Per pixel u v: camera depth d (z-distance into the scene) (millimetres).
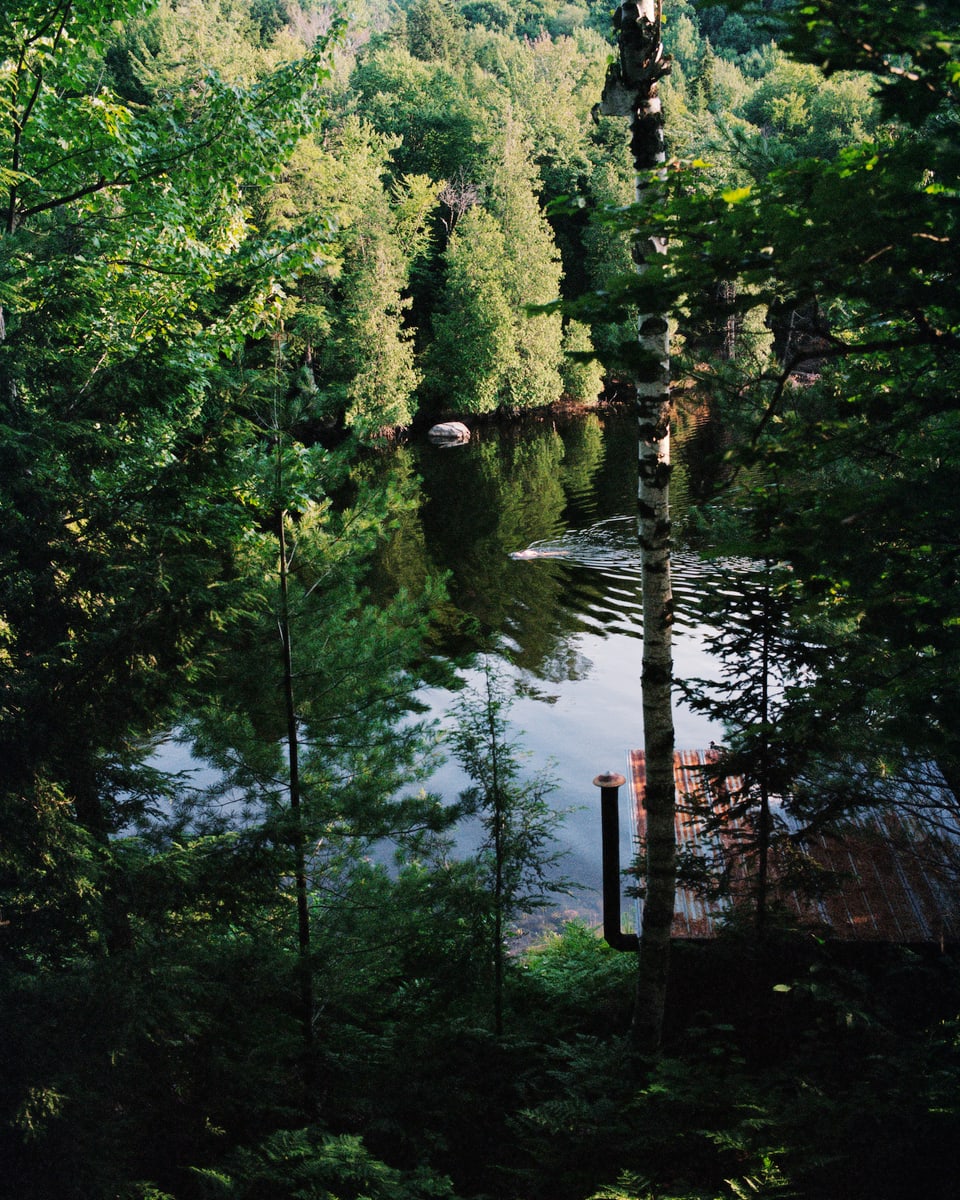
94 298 6293
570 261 50469
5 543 5020
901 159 2844
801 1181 4516
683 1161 5113
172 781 6180
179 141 9211
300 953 5992
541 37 81312
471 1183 5688
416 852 6730
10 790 4805
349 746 6598
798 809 6461
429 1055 6477
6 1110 4105
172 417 6566
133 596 5070
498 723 7238
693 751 10234
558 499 27953
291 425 6184
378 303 36844
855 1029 5863
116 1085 4613
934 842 7625
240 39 37531
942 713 3287
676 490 25359
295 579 6461
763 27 2949
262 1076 5449
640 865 7977
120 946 5324
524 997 7887
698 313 3283
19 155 8789
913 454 4457
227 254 10016
